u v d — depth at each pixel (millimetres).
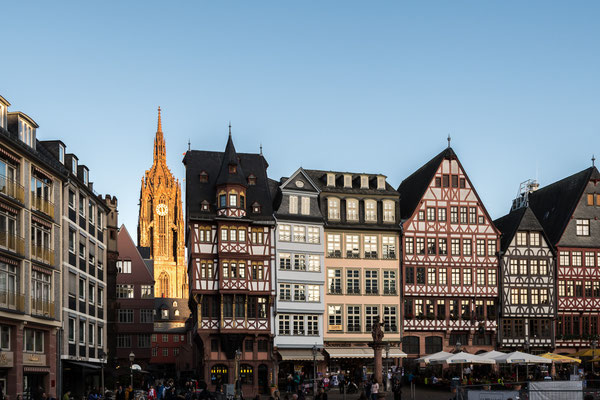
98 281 50875
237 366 49375
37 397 36719
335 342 57094
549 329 61312
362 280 58500
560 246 62656
